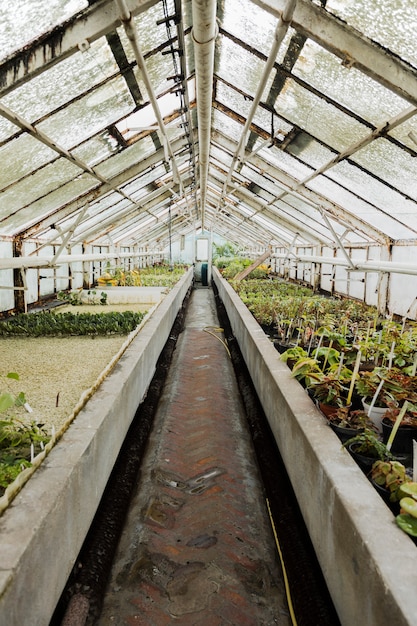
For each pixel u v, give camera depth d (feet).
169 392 16.37
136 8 8.72
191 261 85.81
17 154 12.85
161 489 10.02
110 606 6.77
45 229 23.21
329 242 32.27
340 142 14.08
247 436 12.95
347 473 6.24
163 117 17.29
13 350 15.88
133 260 54.80
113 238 44.04
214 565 7.70
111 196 24.35
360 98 11.02
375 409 8.81
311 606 6.29
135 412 12.60
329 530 6.17
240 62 12.89
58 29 8.55
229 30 11.59
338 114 12.42
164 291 30.89
